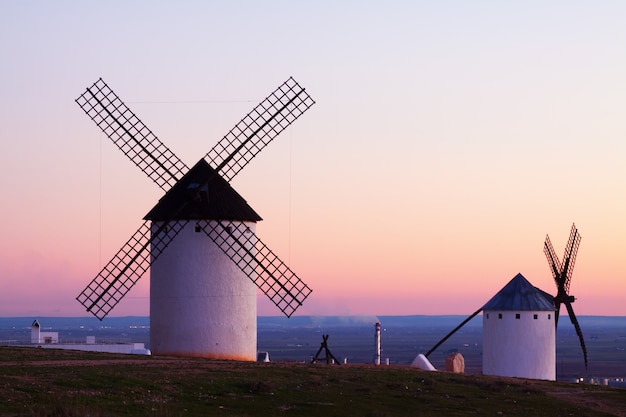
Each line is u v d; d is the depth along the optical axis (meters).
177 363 52.25
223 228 64.69
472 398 48.62
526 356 76.94
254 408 42.50
